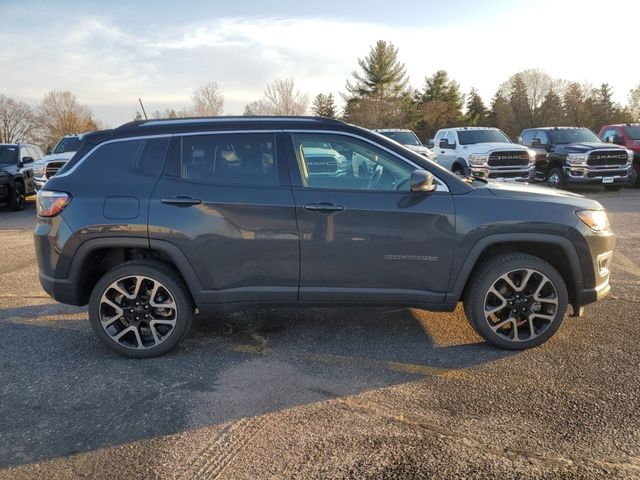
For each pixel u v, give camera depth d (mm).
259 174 3857
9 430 3008
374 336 4371
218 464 2672
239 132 3902
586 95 55719
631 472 2568
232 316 4891
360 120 54281
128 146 3949
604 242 3975
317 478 2559
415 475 2570
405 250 3820
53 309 5199
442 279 3877
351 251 3811
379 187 3867
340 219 3775
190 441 2877
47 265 3924
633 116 51406
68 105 74375
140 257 4105
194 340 4344
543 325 3990
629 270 6230
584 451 2740
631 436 2861
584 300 4008
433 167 3898
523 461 2664
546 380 3518
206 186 3824
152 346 3963
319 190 3818
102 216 3793
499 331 4012
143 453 2773
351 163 3896
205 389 3479
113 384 3564
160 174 3871
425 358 3914
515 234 3824
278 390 3449
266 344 4246
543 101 60156
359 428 2980
